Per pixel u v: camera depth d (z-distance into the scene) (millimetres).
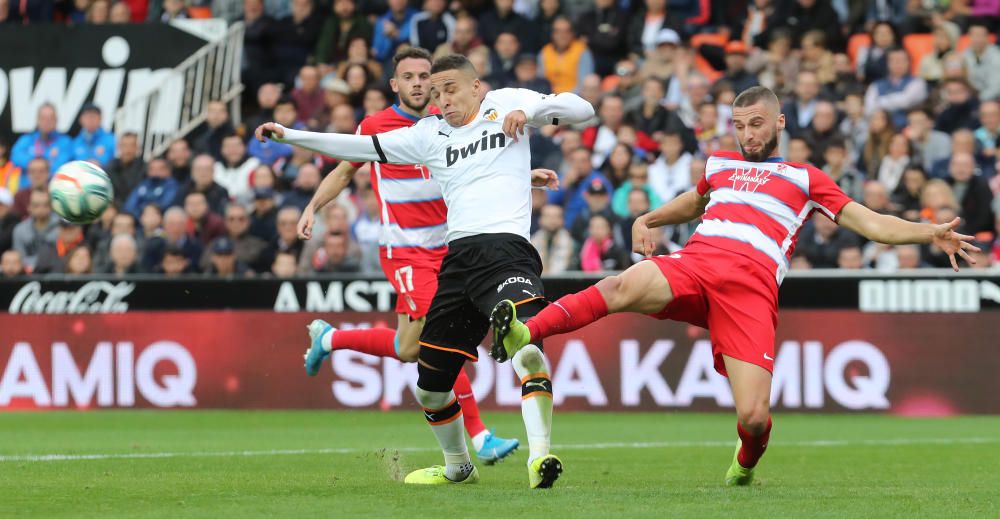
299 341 46594
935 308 42906
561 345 45438
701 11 61125
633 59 59000
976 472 27469
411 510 18516
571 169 51344
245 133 59688
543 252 48438
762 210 22469
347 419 43406
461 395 26938
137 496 21125
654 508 18703
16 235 55031
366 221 51688
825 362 43594
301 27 63406
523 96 22641
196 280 47406
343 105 56938
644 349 44719
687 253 22438
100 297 48031
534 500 19672
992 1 59469
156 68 62469
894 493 21547
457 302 22203
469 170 22312
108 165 58719
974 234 48750
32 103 62688
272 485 23078
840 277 43500
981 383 42656
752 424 21719
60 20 67688
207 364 47250
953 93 52969
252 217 51969
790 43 56875
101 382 47906
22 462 28750
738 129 22859
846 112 53188
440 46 60938
